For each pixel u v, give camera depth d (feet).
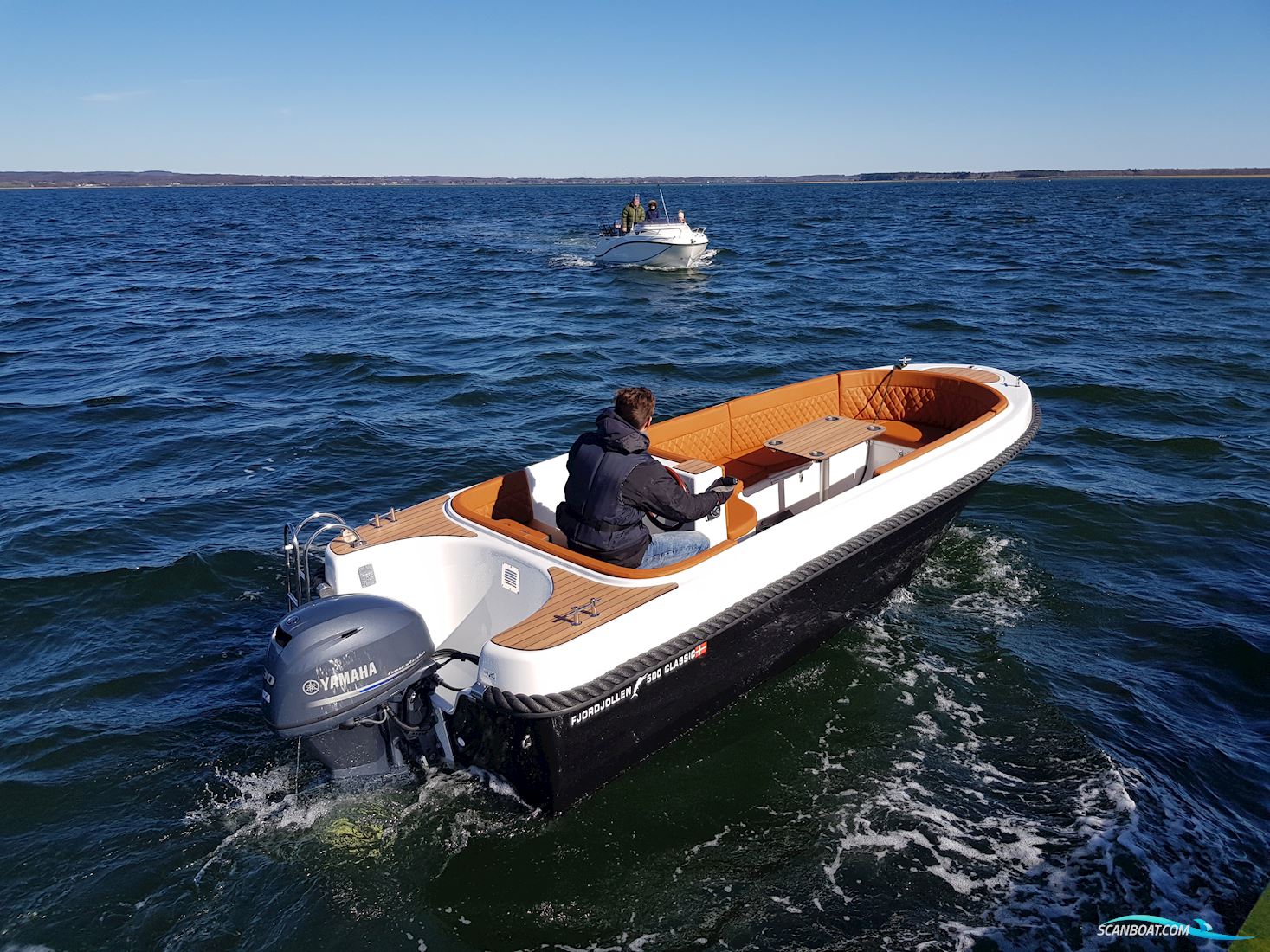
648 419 13.57
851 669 16.85
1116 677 16.69
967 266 87.56
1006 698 16.05
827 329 52.11
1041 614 18.98
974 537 22.59
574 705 11.16
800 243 122.72
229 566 21.16
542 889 11.68
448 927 11.10
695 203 334.03
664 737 13.69
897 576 18.43
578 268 91.97
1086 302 60.64
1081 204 265.75
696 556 13.48
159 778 13.71
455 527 14.80
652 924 11.16
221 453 29.99
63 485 27.12
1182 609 19.07
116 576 20.42
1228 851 12.34
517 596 13.82
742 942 10.88
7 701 15.81
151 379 41.29
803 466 19.21
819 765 14.19
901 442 21.38
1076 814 13.03
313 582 14.98
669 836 12.63
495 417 34.37
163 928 11.00
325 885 11.66
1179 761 14.29
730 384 39.19
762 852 12.34
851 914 11.27
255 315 61.41
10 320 59.77
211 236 154.92
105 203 389.39
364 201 442.50
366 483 27.12
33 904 11.31
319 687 11.45
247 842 12.38
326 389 38.88
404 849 12.24
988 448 19.04
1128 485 26.11
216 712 15.48
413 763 12.91
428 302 67.36
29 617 18.72
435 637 14.76
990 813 13.10
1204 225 149.48
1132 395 35.45
